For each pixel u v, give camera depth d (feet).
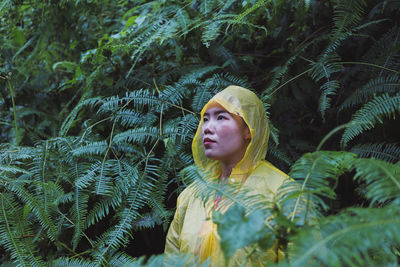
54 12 8.58
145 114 6.93
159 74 7.62
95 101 6.93
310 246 2.35
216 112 4.80
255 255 3.72
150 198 5.78
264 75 7.55
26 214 5.37
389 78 6.02
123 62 8.05
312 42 6.73
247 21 6.42
